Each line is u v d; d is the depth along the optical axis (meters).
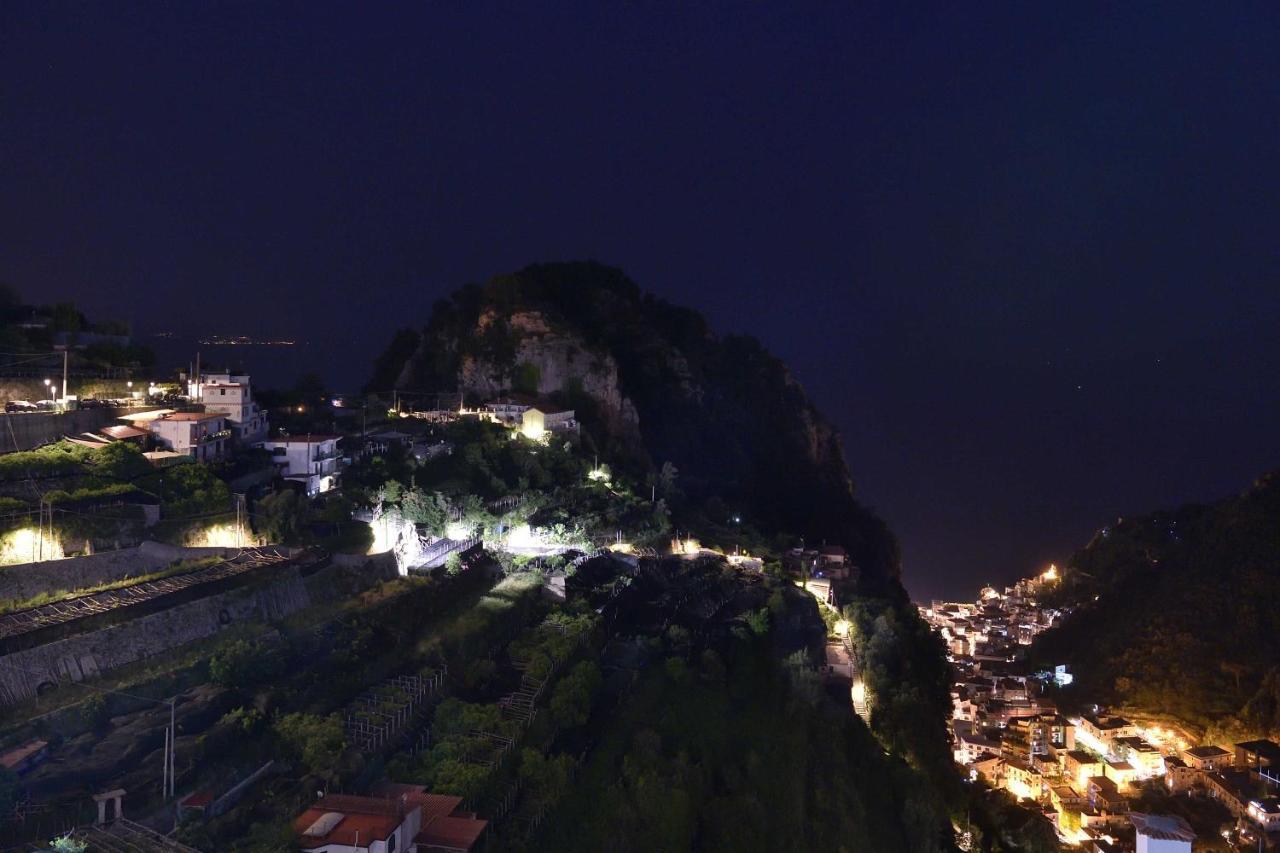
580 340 170.50
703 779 73.88
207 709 57.62
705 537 136.50
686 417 191.25
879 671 111.62
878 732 105.62
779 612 109.25
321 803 52.22
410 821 50.94
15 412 80.75
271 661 63.50
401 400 159.25
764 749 81.81
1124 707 173.25
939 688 129.00
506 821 59.25
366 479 104.12
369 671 68.56
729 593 111.50
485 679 74.38
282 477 94.69
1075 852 124.88
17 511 66.94
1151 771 149.12
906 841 88.31
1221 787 140.38
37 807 47.19
